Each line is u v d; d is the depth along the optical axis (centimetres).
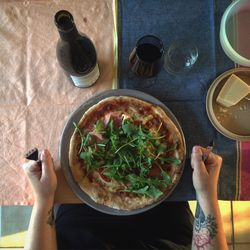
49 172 81
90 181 83
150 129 83
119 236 101
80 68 79
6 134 87
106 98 85
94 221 103
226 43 88
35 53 90
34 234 83
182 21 91
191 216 112
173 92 89
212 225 84
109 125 82
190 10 91
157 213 106
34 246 82
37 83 89
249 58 90
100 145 81
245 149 86
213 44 90
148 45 84
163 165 83
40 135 87
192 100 88
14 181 86
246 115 88
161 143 83
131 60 86
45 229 83
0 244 135
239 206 136
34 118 87
